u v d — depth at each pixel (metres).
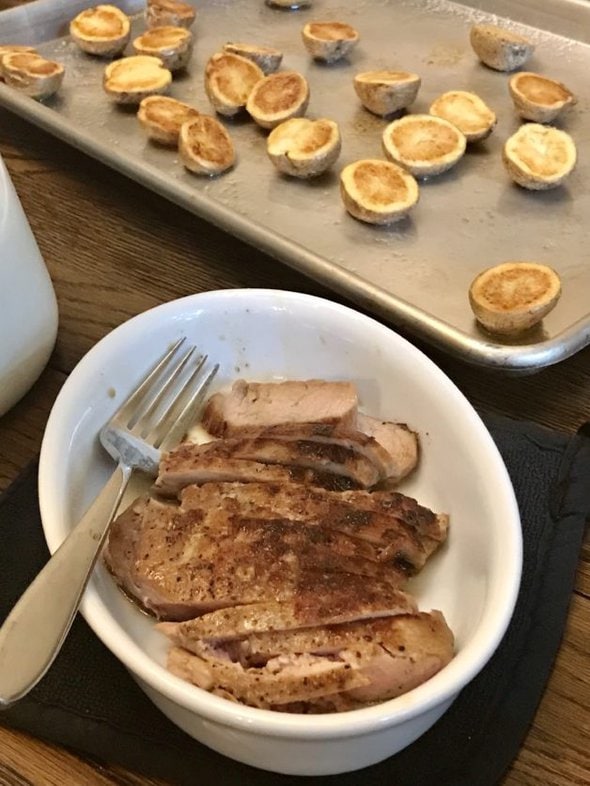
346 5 0.72
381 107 0.57
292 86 0.57
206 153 0.52
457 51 0.66
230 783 0.25
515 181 0.51
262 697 0.24
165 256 0.46
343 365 0.34
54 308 0.36
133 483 0.31
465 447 0.29
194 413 0.34
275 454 0.31
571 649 0.28
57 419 0.29
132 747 0.26
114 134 0.57
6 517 0.32
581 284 0.44
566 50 0.65
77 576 0.25
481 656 0.23
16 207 0.33
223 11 0.71
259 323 0.34
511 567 0.25
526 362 0.38
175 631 0.25
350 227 0.49
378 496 0.29
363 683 0.24
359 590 0.25
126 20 0.66
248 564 0.26
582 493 0.32
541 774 0.26
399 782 0.25
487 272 0.42
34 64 0.59
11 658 0.23
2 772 0.26
